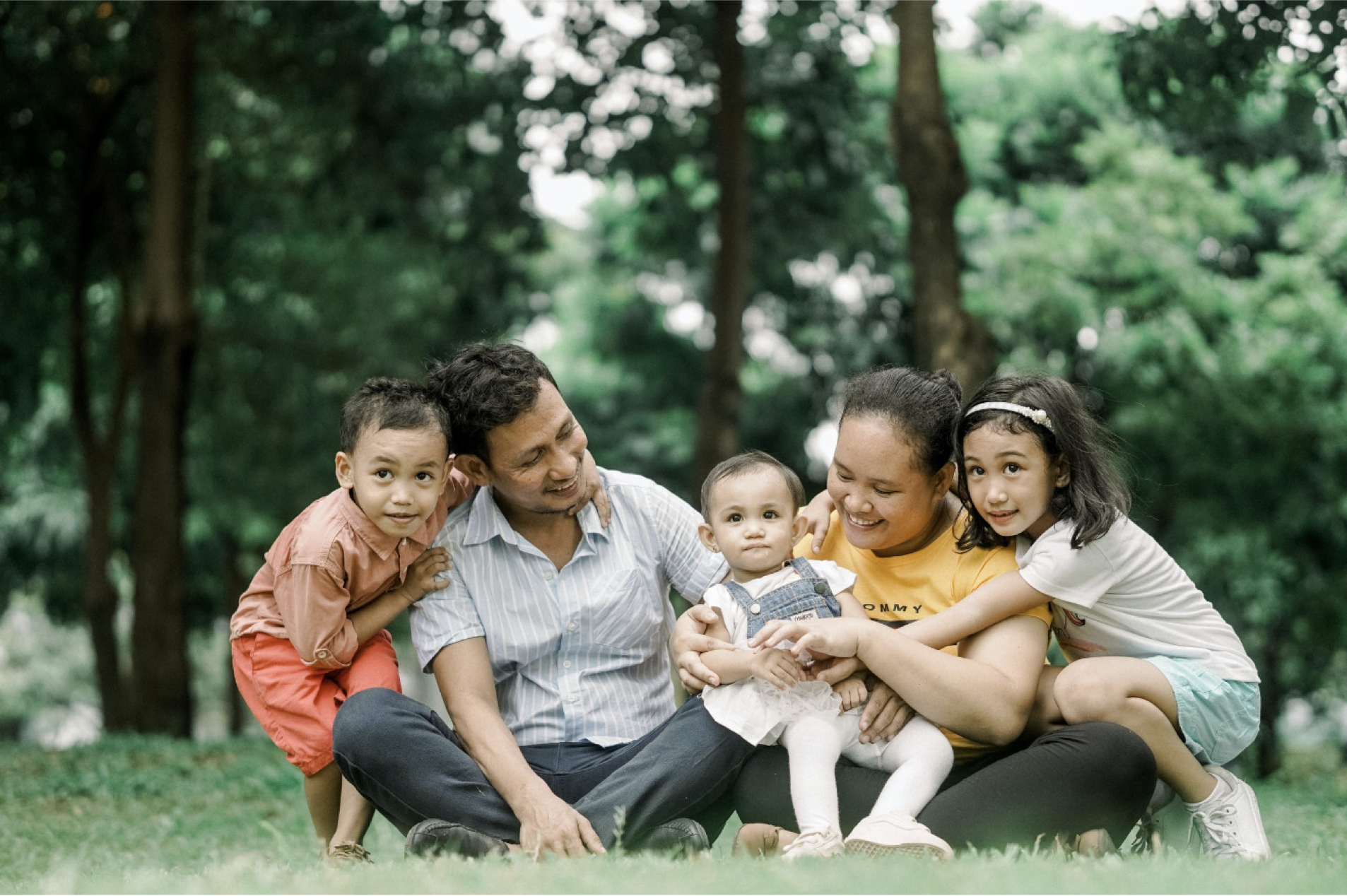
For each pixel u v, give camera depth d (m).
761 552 3.54
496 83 12.58
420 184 13.44
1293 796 6.50
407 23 12.05
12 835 4.93
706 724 3.33
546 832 3.12
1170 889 2.37
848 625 3.26
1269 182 15.45
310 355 14.92
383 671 3.67
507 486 3.49
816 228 14.34
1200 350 14.40
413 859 2.93
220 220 13.94
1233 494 14.89
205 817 5.77
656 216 15.24
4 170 12.71
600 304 21.09
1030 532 3.50
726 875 2.53
